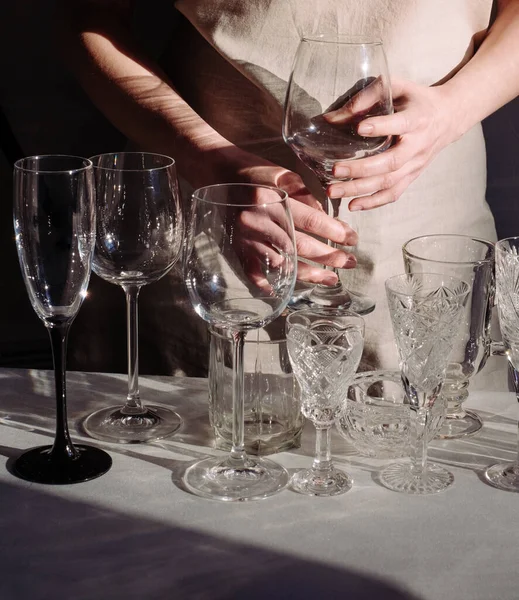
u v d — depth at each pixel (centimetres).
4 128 254
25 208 95
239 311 95
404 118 121
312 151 121
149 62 159
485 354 110
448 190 158
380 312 158
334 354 94
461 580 85
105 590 83
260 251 92
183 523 93
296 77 119
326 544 89
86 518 93
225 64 155
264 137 156
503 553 89
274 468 104
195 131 141
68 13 164
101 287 180
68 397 120
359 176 121
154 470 103
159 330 174
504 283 97
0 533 91
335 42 116
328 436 101
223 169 133
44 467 101
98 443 108
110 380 126
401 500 97
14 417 114
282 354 106
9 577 84
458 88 138
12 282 276
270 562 87
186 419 115
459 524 93
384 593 83
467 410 118
